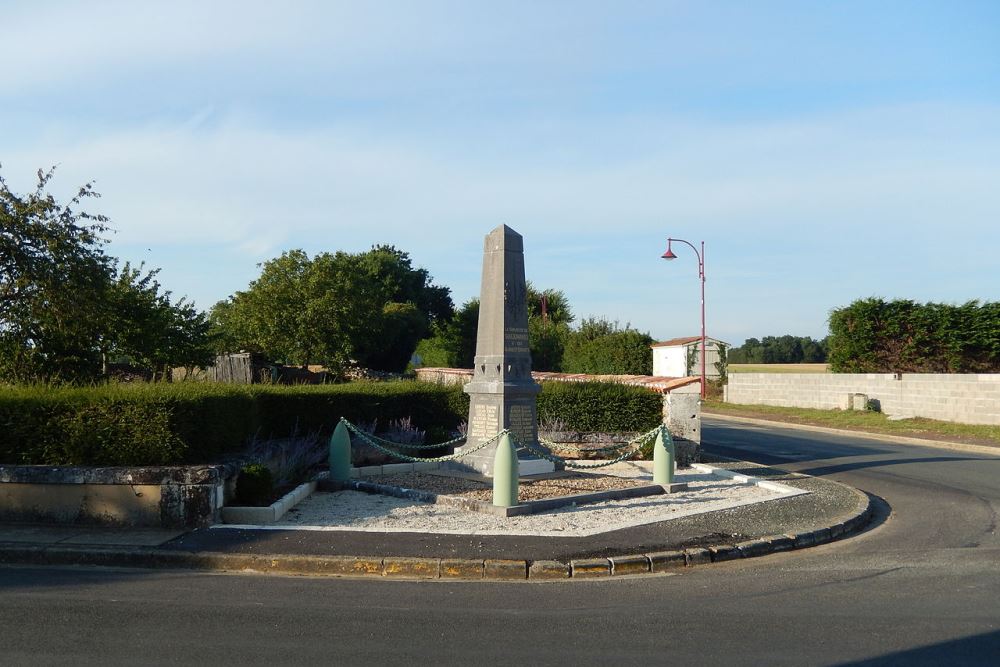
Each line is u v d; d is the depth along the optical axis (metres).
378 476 13.57
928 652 5.73
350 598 7.16
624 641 5.96
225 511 10.02
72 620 6.42
